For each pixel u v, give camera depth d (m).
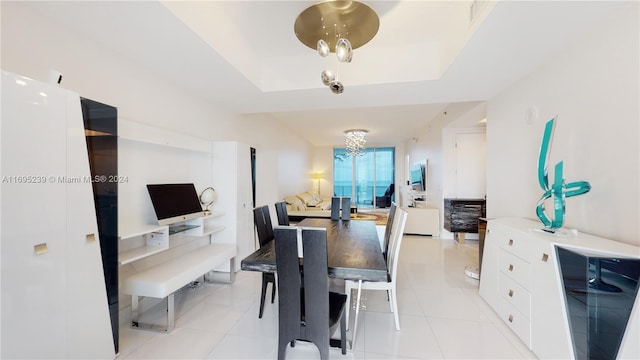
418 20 2.27
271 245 2.18
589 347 1.41
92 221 1.55
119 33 1.86
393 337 1.98
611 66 1.63
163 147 2.62
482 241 2.71
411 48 2.69
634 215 1.49
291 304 1.56
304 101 3.40
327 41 2.03
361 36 1.98
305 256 1.51
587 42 1.80
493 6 1.55
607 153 1.66
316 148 10.03
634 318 1.24
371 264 1.64
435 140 5.61
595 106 1.75
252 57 2.77
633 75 1.49
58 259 1.38
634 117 1.49
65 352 1.40
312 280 1.51
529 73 2.47
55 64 1.73
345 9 1.69
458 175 5.12
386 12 2.14
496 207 3.08
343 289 2.91
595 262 1.39
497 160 3.06
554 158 2.13
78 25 1.76
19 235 1.23
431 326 2.13
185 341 1.92
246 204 3.53
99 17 1.67
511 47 2.00
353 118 5.70
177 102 2.82
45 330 1.32
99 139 1.63
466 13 1.93
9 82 1.20
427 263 3.72
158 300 2.44
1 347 1.18
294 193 7.20
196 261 2.45
